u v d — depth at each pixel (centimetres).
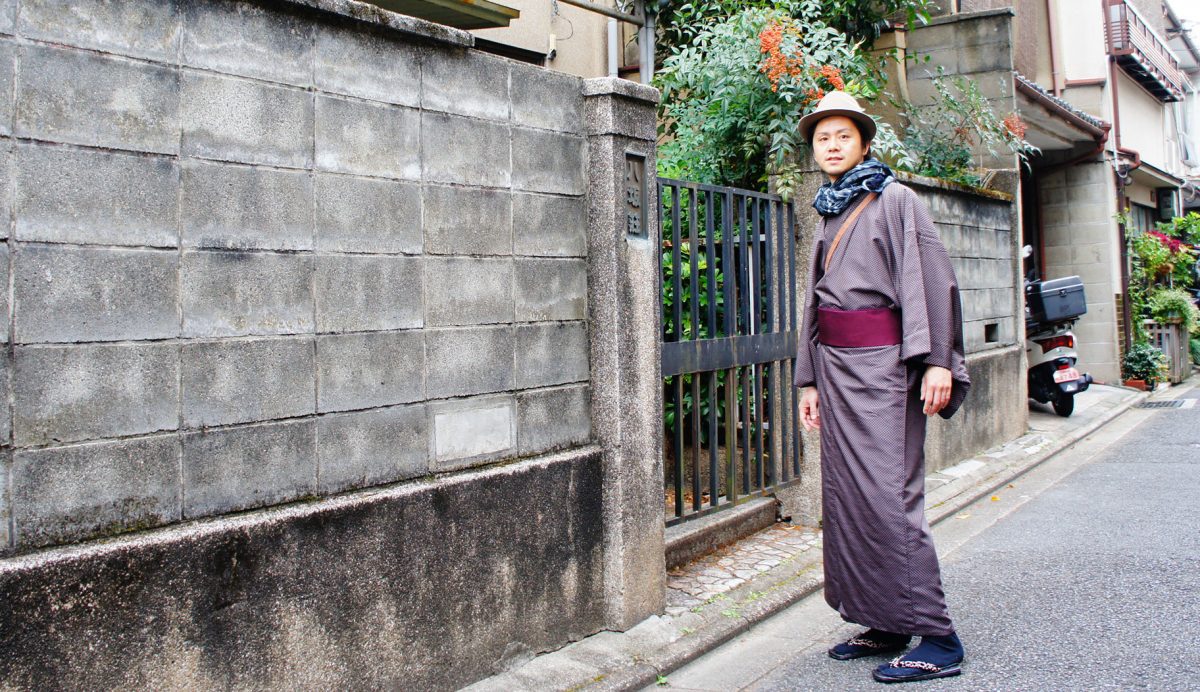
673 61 620
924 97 870
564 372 355
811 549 482
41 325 212
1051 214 1200
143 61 231
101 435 223
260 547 250
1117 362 1170
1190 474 671
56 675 210
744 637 384
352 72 280
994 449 770
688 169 591
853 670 343
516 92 335
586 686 319
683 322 529
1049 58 1273
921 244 337
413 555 292
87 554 215
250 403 253
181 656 233
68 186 217
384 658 283
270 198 258
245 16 253
